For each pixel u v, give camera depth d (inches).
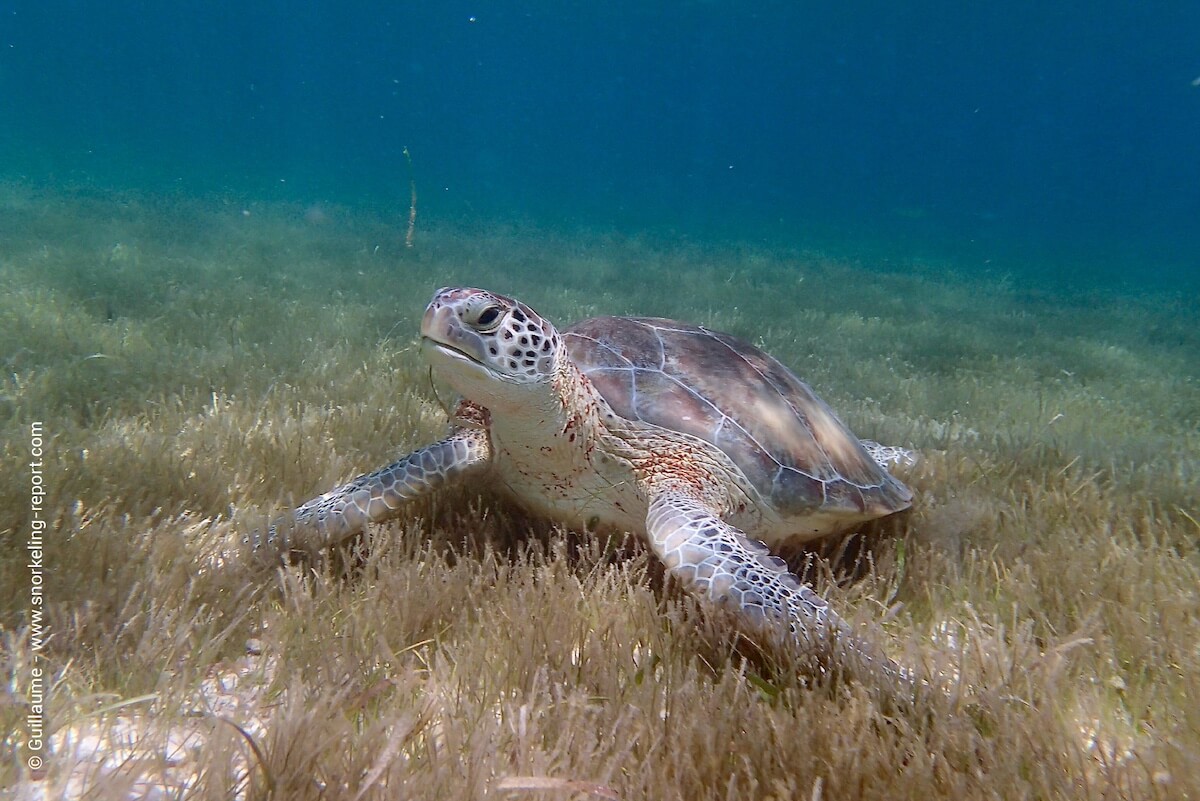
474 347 25.2
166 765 17.6
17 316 59.1
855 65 1105.4
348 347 63.0
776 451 31.4
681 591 26.9
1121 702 23.4
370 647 22.8
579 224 286.5
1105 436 59.1
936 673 22.3
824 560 29.6
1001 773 18.5
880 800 17.8
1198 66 1002.1
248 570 26.1
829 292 150.2
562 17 1009.5
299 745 17.2
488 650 22.9
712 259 191.9
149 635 21.4
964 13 840.3
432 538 29.1
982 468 44.1
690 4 878.4
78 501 27.3
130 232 125.7
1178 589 29.3
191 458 35.8
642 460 29.7
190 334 63.2
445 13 1016.9
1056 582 29.5
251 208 196.1
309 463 36.9
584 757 17.9
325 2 984.3
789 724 19.5
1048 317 146.4
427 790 16.8
